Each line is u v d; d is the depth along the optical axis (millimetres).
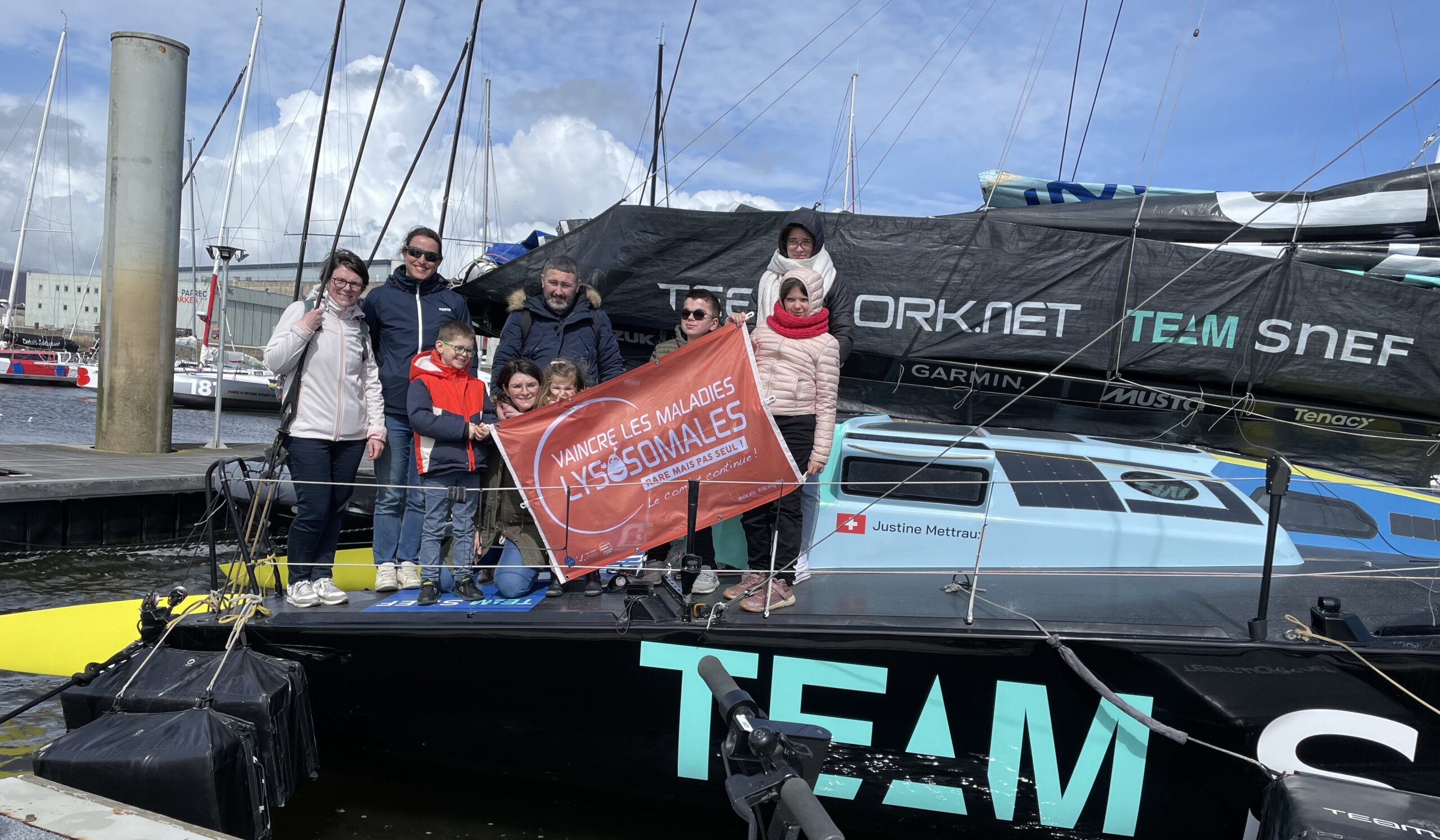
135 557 7762
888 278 4285
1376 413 4016
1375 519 4016
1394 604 3170
